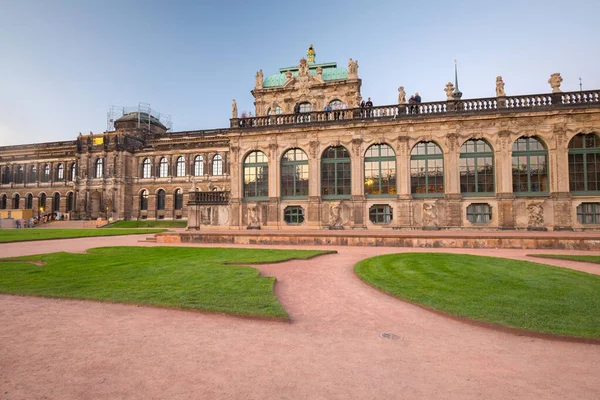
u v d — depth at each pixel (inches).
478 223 1130.0
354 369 234.5
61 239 1325.0
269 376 222.7
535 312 344.2
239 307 361.7
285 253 759.1
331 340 290.7
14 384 211.8
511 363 246.4
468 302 381.7
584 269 580.1
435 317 353.7
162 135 3120.1
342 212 1222.3
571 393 202.7
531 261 617.6
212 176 2787.9
